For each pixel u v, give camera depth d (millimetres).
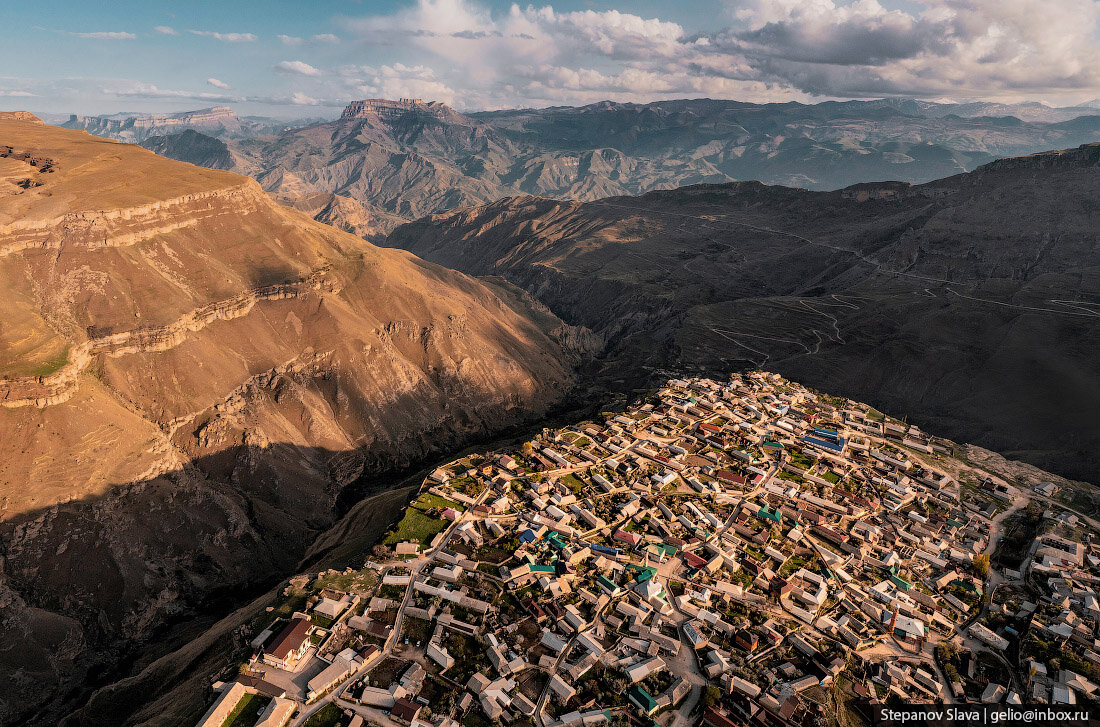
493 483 152625
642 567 123125
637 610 110938
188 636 148750
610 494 149500
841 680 101438
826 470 164875
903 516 148500
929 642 111000
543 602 112125
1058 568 131000
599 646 103000
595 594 114500
